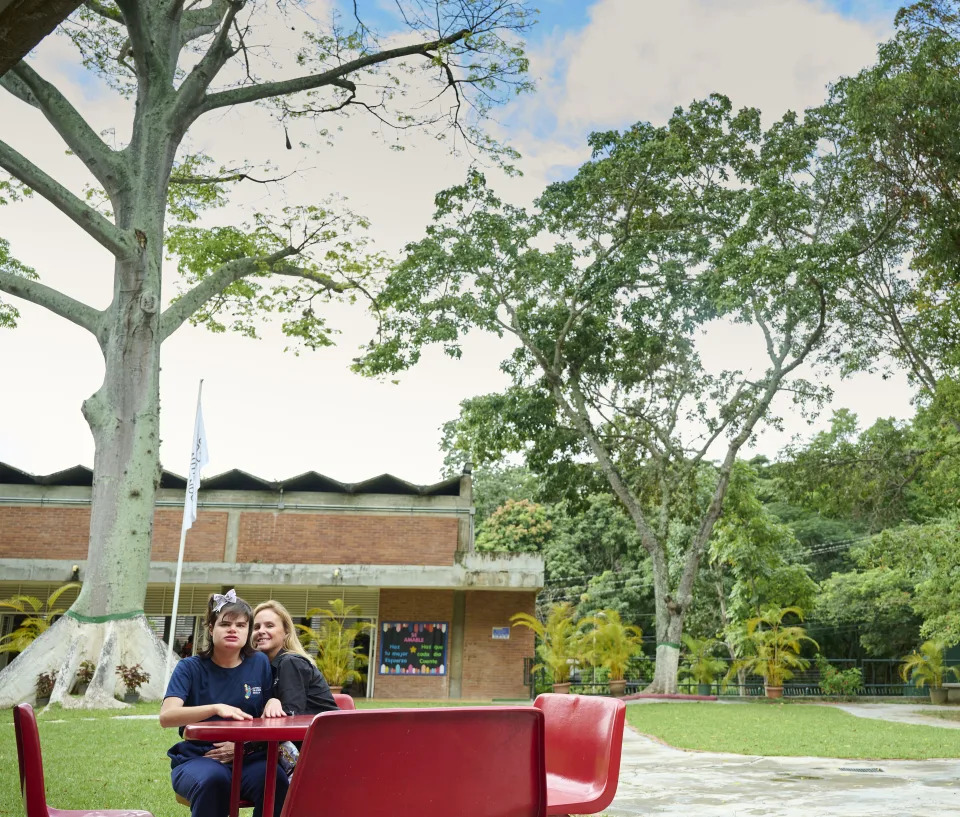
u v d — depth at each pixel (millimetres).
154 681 15438
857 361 26859
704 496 35469
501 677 26266
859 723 16016
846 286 25312
